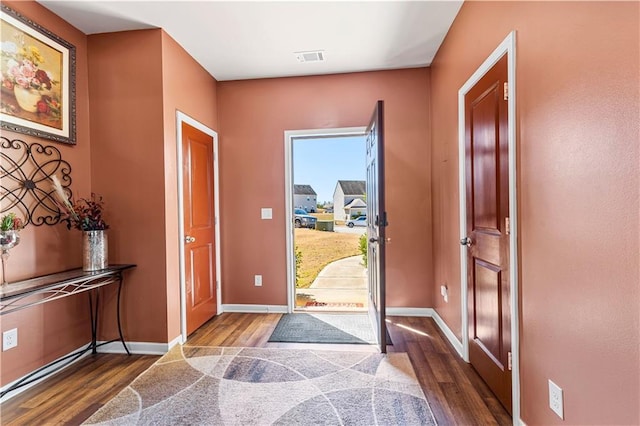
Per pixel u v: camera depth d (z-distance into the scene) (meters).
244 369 2.10
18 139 1.95
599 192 0.98
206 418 1.61
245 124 3.33
